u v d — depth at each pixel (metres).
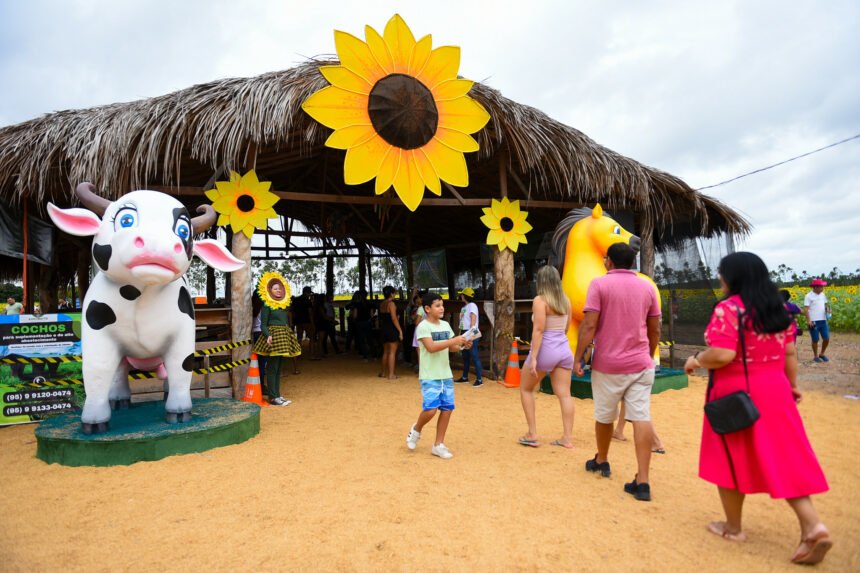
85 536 2.93
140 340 4.46
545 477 3.83
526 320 10.41
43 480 3.81
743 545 2.75
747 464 2.59
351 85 6.48
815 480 2.44
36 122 6.42
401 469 4.02
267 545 2.79
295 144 8.19
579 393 6.97
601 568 2.53
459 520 3.07
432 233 15.14
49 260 8.30
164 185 7.31
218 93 6.52
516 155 8.76
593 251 7.11
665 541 2.80
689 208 9.57
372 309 12.86
